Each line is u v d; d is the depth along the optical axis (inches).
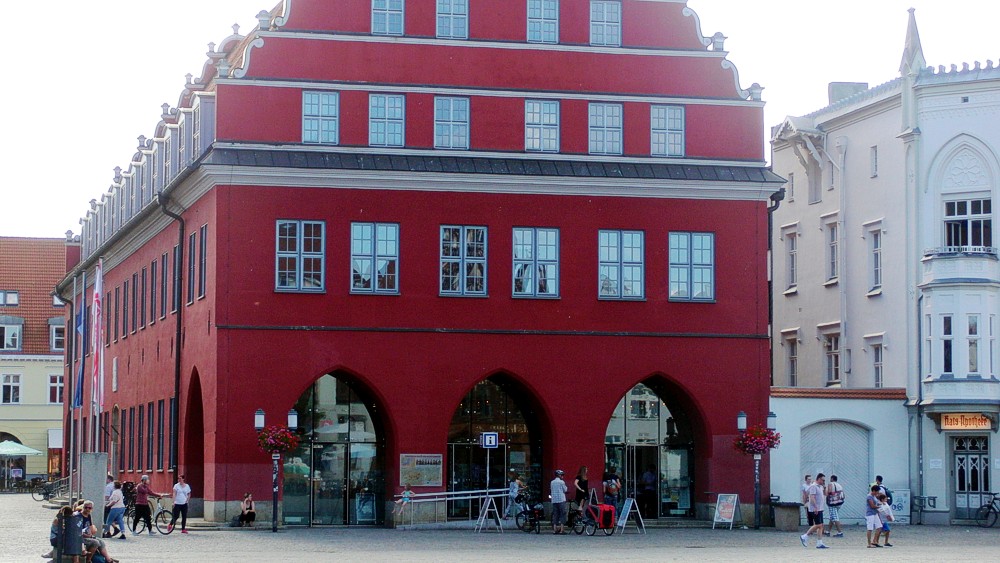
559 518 1793.8
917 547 1627.7
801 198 2481.5
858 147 2301.9
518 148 1962.4
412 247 1918.1
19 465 3855.8
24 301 3961.6
